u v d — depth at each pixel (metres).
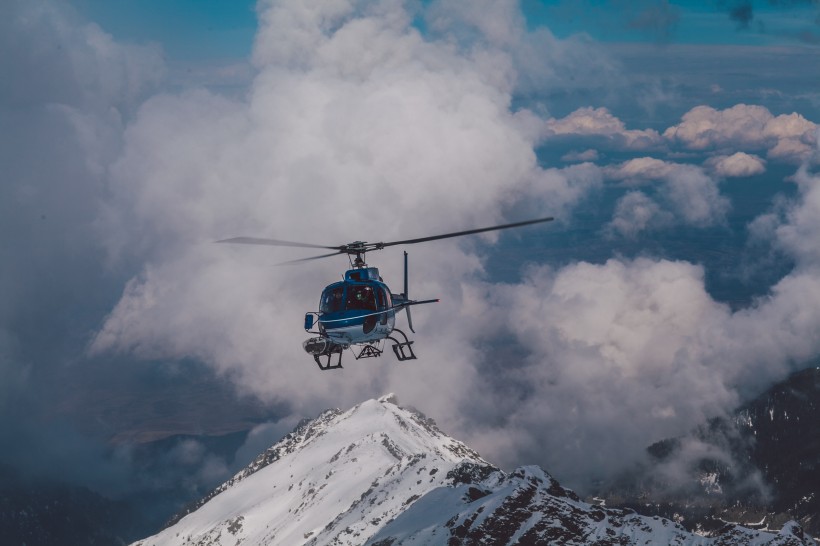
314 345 77.75
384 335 78.06
